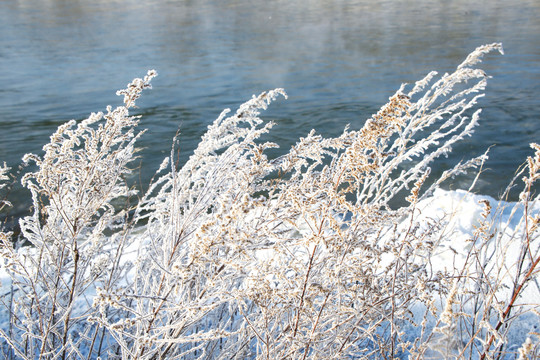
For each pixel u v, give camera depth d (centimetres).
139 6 5544
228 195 168
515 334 296
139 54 2603
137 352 193
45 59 2433
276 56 2553
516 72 2027
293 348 187
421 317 318
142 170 987
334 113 1518
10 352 262
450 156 1068
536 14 4109
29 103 1631
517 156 1081
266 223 176
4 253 217
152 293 210
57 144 239
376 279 215
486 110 1474
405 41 2948
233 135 242
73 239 228
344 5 5484
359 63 2334
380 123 168
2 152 1157
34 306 246
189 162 249
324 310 206
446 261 369
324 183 183
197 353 266
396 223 205
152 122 1420
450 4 5300
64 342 230
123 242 252
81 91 1797
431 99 268
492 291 192
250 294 175
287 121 1441
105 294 153
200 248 158
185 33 3447
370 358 251
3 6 5419
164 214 254
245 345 226
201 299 179
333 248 180
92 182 238
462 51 2550
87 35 3312
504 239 298
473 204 465
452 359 190
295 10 5031
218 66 2303
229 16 4569
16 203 751
